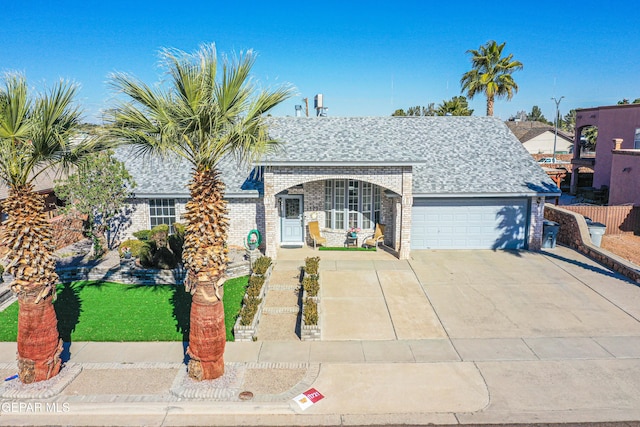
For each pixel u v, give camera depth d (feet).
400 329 41.65
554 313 44.65
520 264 59.21
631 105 108.27
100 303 47.37
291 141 63.98
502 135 75.56
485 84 130.82
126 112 29.14
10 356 36.55
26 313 30.94
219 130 30.04
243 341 39.11
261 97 30.40
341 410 29.99
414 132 75.00
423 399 31.04
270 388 32.07
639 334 40.14
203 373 31.83
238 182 65.98
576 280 53.16
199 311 31.01
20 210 29.81
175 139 29.78
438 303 47.26
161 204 66.69
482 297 48.70
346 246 67.46
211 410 29.89
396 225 61.31
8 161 29.35
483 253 64.34
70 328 41.52
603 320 42.98
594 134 211.41
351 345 38.60
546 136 221.46
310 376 33.65
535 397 31.14
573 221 66.85
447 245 66.44
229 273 55.06
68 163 33.99
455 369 34.76
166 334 40.34
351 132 68.85
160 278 53.11
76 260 60.03
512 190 63.46
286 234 68.74
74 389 31.89
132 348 37.86
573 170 127.03
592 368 34.68
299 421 29.01
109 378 33.30
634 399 30.81
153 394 31.22
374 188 66.80
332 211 67.67
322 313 44.96
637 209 76.23
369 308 46.14
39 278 30.71
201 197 29.60
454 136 74.79
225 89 28.99
